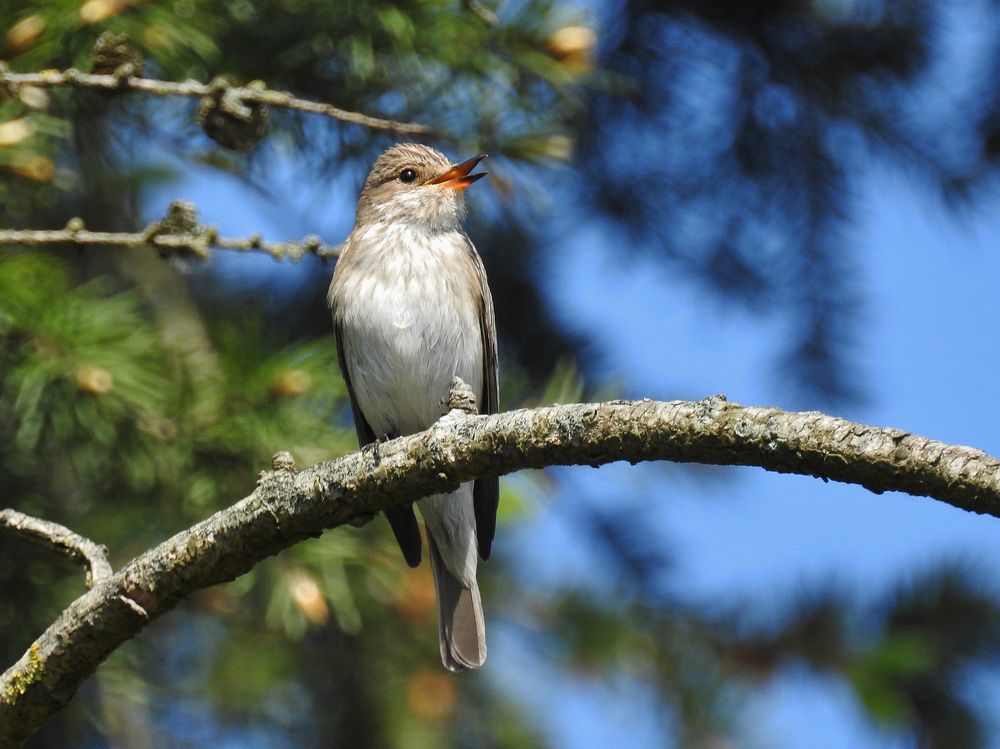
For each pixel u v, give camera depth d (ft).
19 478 33.04
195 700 37.96
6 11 27.78
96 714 36.32
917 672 38.32
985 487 14.62
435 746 37.55
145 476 30.09
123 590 19.92
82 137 33.91
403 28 29.07
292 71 31.01
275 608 30.71
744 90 39.93
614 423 17.71
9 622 32.37
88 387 28.55
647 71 39.60
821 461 15.76
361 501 19.75
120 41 24.36
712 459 16.89
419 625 36.68
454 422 19.38
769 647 39.22
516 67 30.37
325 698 37.99
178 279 38.45
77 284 36.42
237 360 30.09
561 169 34.65
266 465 29.89
